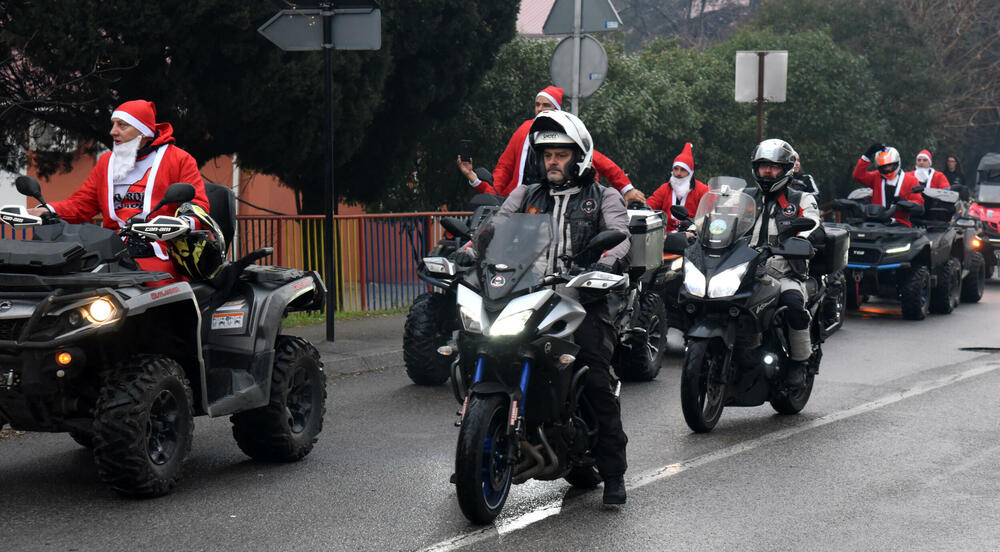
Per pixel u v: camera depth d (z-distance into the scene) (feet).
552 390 18.56
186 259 21.48
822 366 37.17
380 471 22.70
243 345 22.20
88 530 18.47
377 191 53.57
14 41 35.29
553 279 18.28
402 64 49.70
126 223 21.56
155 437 20.45
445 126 63.05
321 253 45.78
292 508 19.92
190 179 22.86
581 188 19.93
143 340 21.61
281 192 67.21
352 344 38.24
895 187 54.29
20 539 17.95
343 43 37.60
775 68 54.65
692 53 96.37
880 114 111.75
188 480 21.85
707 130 92.63
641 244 30.94
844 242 30.60
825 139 99.25
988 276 73.36
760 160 28.60
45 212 20.88
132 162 22.80
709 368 26.58
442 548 17.74
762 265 27.07
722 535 18.60
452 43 50.08
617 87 76.64
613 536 18.48
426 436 26.12
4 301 18.83
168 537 18.16
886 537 18.54
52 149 43.29
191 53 38.24
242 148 43.32
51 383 18.95
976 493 21.29
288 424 23.08
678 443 25.58
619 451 19.92
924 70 115.65
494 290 18.33
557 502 20.51
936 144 126.82
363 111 45.27
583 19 44.24
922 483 22.06
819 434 26.66
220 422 27.58
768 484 21.95
